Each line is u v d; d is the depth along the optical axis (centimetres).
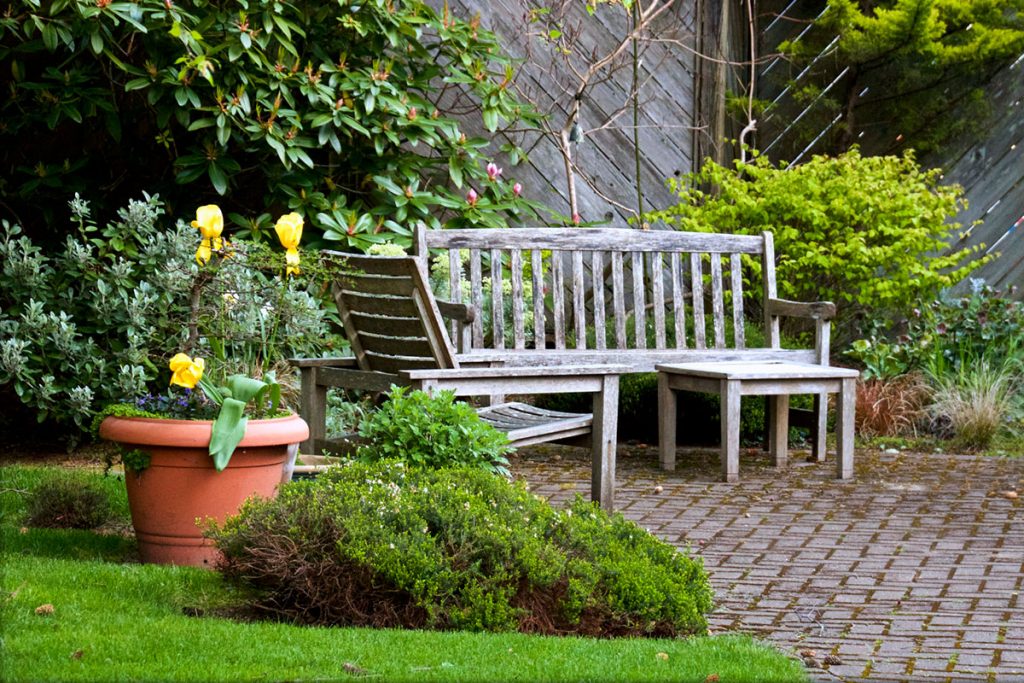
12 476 539
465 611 329
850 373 643
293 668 279
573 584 340
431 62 838
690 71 967
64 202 729
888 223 807
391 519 348
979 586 420
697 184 961
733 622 373
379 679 273
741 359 718
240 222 737
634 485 618
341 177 812
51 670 268
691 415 761
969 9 906
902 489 612
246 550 339
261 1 721
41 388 597
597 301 706
